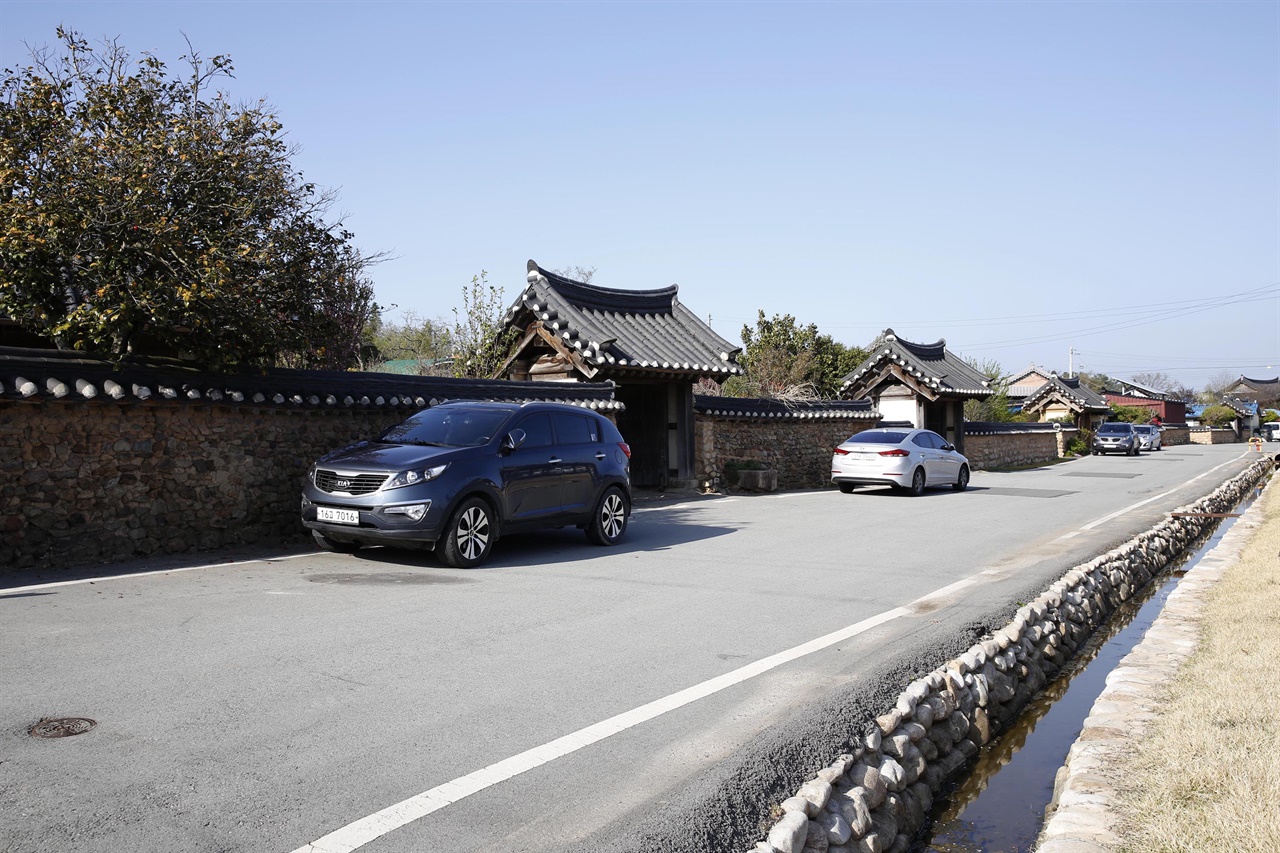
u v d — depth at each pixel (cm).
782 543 1184
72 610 714
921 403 3061
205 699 503
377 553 1034
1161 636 717
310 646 619
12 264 930
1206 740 464
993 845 474
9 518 891
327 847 340
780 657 618
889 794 479
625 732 469
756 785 417
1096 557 1105
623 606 773
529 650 624
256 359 1107
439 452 966
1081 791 433
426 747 441
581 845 347
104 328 928
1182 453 4838
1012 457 3675
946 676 609
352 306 1711
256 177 1042
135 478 986
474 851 340
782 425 2317
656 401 2012
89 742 436
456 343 2122
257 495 1099
